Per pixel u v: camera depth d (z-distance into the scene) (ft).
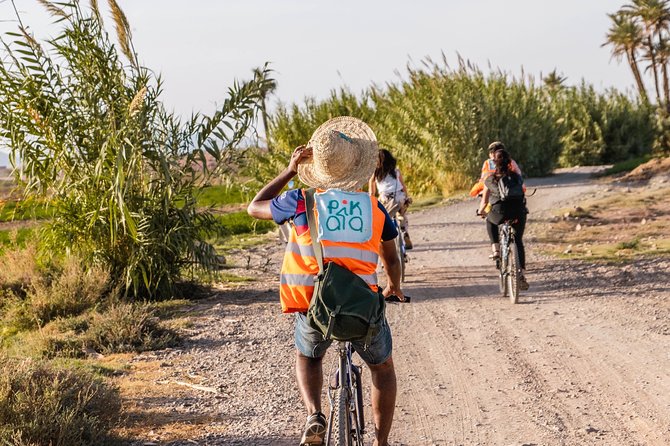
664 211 63.57
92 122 38.60
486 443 18.65
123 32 38.73
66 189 39.17
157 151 38.27
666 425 19.40
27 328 34.04
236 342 30.12
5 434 16.96
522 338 28.84
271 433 19.56
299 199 13.97
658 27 277.85
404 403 21.84
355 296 13.19
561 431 19.24
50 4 37.78
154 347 29.35
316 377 14.42
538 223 63.52
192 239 40.11
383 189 39.78
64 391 19.54
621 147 166.09
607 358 25.71
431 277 43.78
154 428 19.95
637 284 37.78
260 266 50.47
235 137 39.40
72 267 37.83
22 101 37.70
